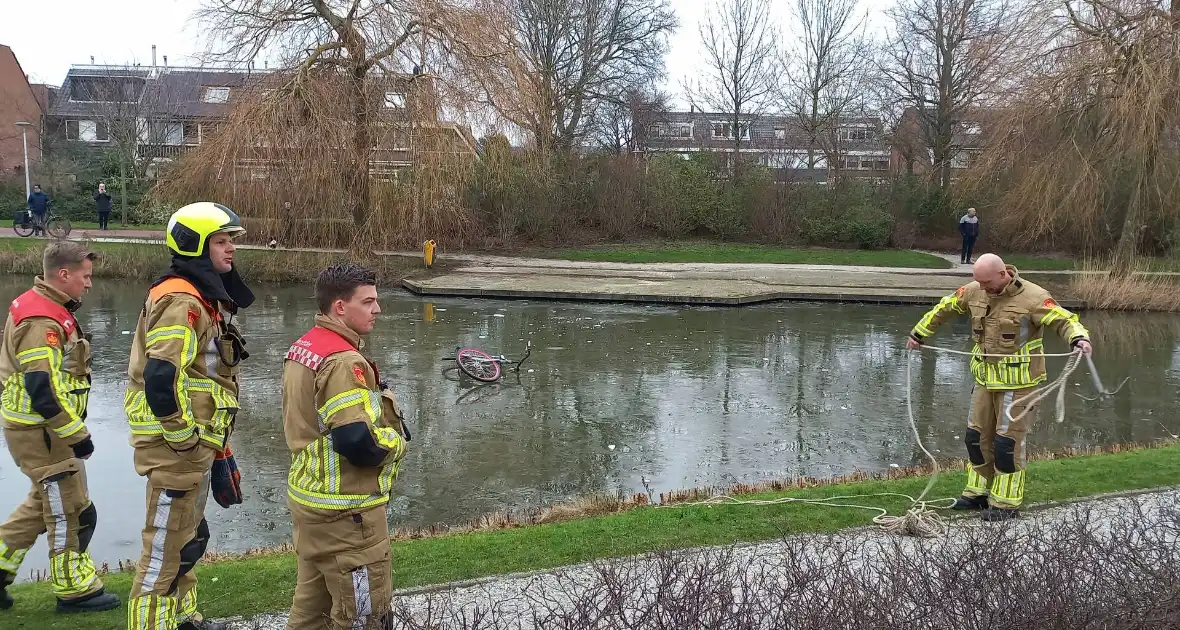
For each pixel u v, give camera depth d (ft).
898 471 25.04
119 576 15.43
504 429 30.58
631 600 10.18
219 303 11.27
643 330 52.49
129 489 23.68
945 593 9.54
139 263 70.64
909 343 19.56
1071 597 9.36
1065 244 96.94
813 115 124.88
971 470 18.78
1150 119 62.39
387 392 10.36
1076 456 24.26
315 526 9.76
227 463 11.79
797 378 39.50
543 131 88.38
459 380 37.99
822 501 19.12
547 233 102.89
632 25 112.98
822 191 111.24
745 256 98.53
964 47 108.17
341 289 9.91
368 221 71.36
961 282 76.64
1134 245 70.59
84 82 151.02
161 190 71.72
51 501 12.74
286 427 9.93
